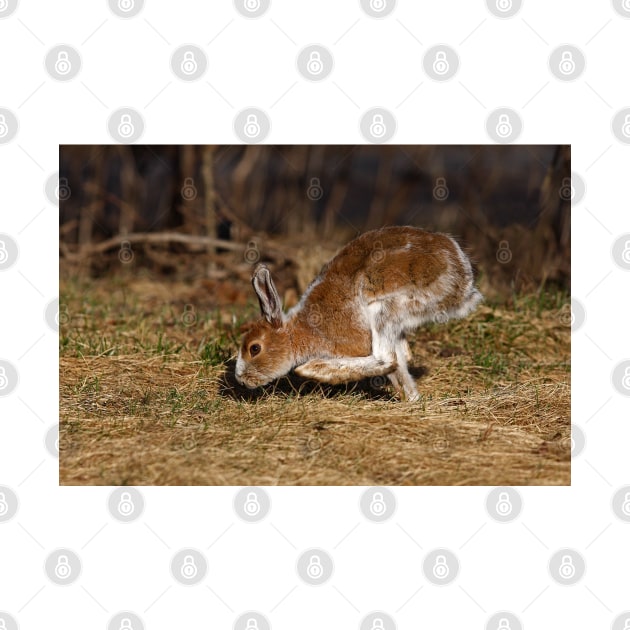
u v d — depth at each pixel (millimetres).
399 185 16094
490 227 11492
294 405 6594
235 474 5621
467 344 8258
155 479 5578
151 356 7773
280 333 6738
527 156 15555
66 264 11742
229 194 14016
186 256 11773
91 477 5641
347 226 14484
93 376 7242
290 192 14328
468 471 5676
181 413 6535
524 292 9664
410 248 6520
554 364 7816
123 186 13906
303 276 10180
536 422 6473
